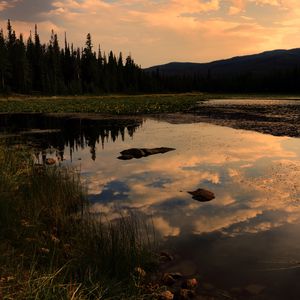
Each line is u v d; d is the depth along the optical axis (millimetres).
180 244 7070
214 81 137750
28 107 48469
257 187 10859
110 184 11508
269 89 117812
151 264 6250
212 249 6855
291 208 9047
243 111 38344
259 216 8547
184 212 8883
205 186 11094
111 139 21516
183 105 49625
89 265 5676
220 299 5277
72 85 90812
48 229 7578
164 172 12977
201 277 5887
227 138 20469
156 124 28766
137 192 10609
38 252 6199
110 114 38969
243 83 128000
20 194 8938
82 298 4730
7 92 75500
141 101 61219
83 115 38156
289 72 113250
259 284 5648
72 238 6930
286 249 6820
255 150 16656
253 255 6602
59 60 99188
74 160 15492
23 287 4734
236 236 7434
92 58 103562
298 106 45250
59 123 30516
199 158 15203
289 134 21172
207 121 29609
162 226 7992
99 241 6562
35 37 97125
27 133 24375
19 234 6738
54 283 4945
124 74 117562
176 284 5715
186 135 22203
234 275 5926
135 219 8430
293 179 11609
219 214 8719
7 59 79500
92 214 8766
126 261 5902
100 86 102125
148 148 17344
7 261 5422
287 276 5875
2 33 86125
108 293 5051
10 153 12969
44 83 86562
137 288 5359
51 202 8883
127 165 14258
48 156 16484
